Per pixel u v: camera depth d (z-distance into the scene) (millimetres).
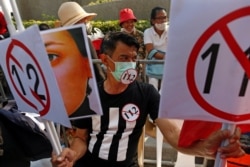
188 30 1052
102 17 9406
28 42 1267
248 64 1048
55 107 1330
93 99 1431
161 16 3803
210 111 1127
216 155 1309
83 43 1377
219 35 1033
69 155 1596
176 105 1147
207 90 1105
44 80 1300
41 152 2029
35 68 1316
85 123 1896
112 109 1849
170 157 3256
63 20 3320
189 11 1035
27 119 1988
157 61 2443
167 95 1141
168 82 1125
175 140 1717
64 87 1455
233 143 1225
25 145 1986
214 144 1296
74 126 1936
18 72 1462
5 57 1497
